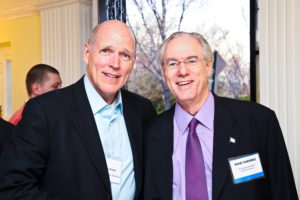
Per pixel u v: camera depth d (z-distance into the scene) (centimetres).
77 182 135
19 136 134
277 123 153
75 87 155
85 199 134
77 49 379
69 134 138
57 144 136
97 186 136
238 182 139
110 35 144
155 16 318
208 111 155
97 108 150
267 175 146
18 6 460
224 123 151
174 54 152
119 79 149
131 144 155
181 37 155
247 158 142
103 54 145
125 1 335
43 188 138
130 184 150
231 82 279
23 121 137
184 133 156
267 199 144
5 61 529
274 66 250
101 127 150
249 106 158
